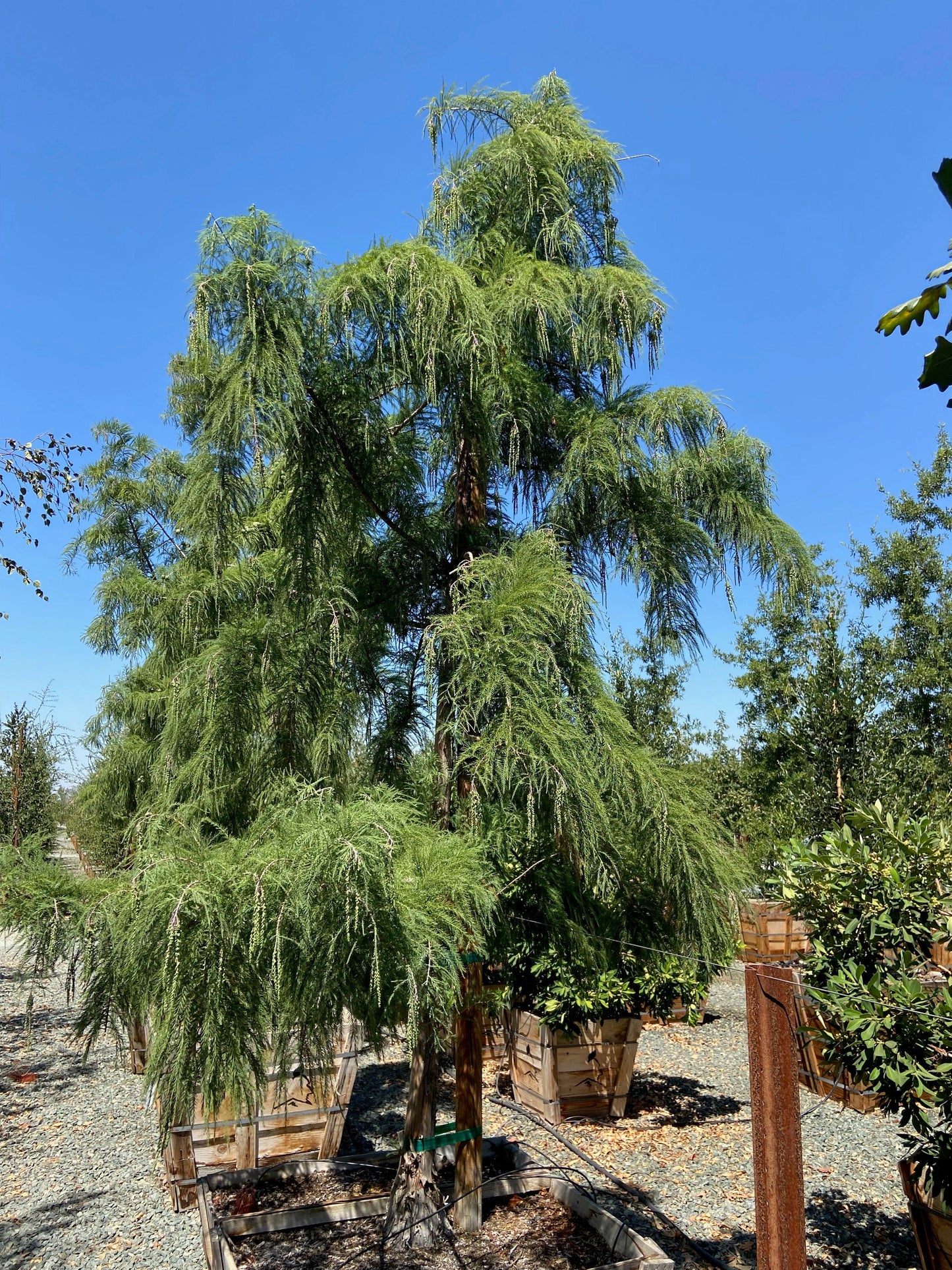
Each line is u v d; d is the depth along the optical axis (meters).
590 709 3.34
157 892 2.37
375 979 2.29
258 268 2.81
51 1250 3.93
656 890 3.64
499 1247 3.65
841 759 7.35
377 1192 4.25
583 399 3.88
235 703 3.48
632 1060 5.54
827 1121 5.39
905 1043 2.98
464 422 3.59
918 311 0.87
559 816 3.06
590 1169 4.64
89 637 7.86
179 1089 2.49
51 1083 6.60
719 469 3.75
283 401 2.96
